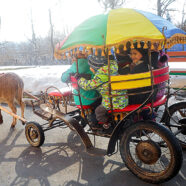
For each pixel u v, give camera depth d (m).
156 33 2.67
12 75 5.53
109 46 2.61
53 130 5.18
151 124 2.82
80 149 4.19
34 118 6.14
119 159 3.71
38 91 7.80
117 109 3.13
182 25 12.54
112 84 2.91
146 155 2.93
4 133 5.25
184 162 3.46
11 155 4.14
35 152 4.19
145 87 3.01
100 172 3.39
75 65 3.36
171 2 12.12
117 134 3.14
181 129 3.58
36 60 19.17
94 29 2.88
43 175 3.42
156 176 2.88
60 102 4.55
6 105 7.79
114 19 2.90
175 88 6.01
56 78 7.82
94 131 3.58
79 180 3.23
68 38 3.10
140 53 3.04
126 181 3.12
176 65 6.29
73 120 3.60
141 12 3.05
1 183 3.28
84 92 3.42
